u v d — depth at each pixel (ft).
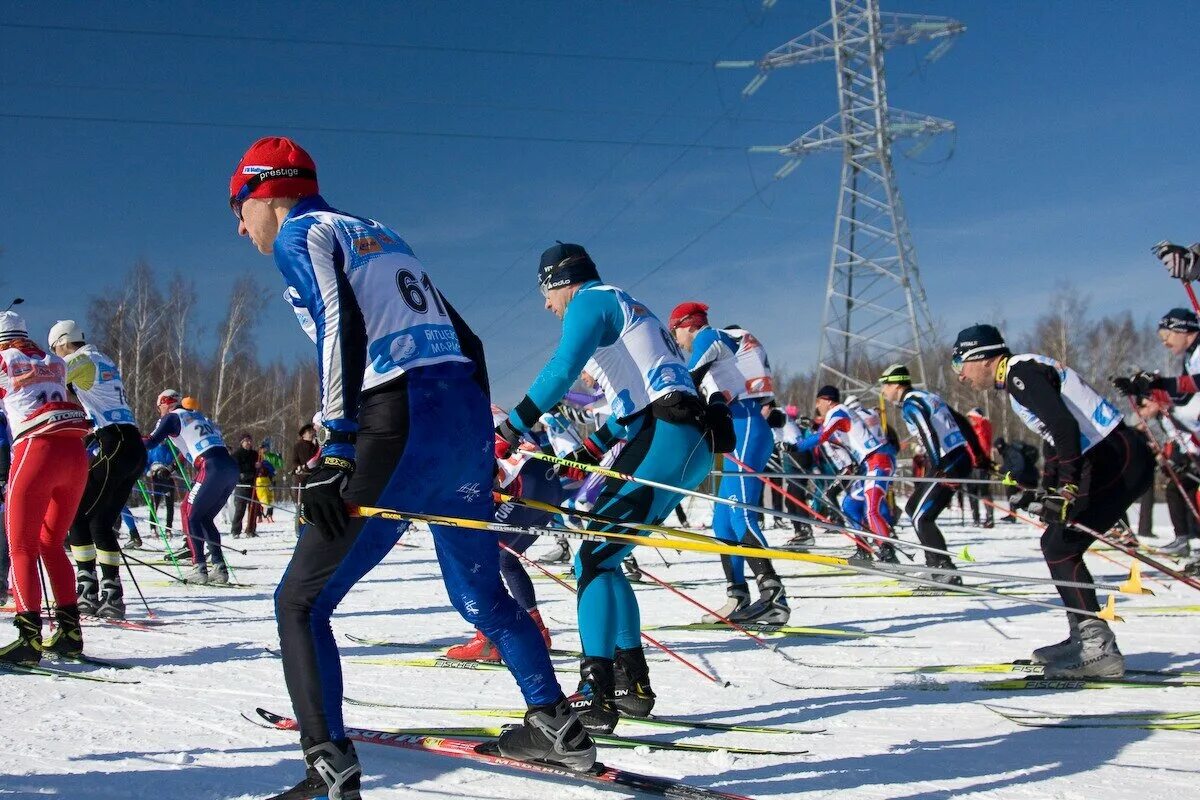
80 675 13.26
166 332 129.29
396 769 8.89
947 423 23.34
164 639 16.55
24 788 8.21
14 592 13.87
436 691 12.36
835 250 85.51
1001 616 18.54
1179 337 23.79
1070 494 12.73
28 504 13.78
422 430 7.41
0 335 14.15
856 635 16.34
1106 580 24.14
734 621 17.48
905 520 48.11
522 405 10.65
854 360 104.47
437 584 26.48
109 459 18.42
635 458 11.07
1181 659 13.74
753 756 9.22
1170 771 8.61
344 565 7.42
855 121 86.58
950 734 10.03
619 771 8.16
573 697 10.28
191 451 26.63
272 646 15.78
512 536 15.16
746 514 17.46
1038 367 13.26
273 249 7.45
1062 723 10.32
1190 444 25.40
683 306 18.71
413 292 7.63
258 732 10.18
